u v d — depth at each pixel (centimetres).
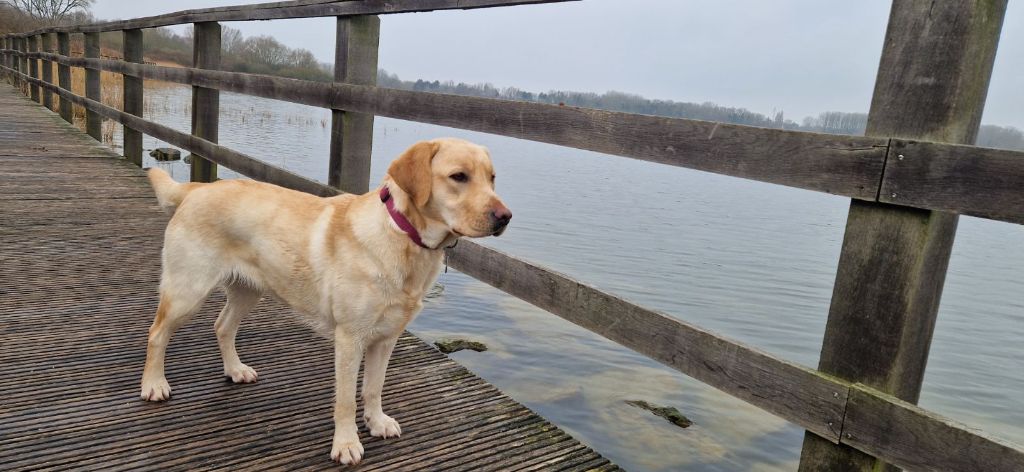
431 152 224
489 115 323
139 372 285
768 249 991
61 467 216
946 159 169
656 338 245
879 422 185
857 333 193
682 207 1398
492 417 273
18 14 5103
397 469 233
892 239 184
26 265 418
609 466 245
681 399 456
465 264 349
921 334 192
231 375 283
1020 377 547
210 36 624
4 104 1427
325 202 248
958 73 171
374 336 236
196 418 253
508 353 513
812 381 200
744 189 1914
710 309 678
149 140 1684
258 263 251
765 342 595
